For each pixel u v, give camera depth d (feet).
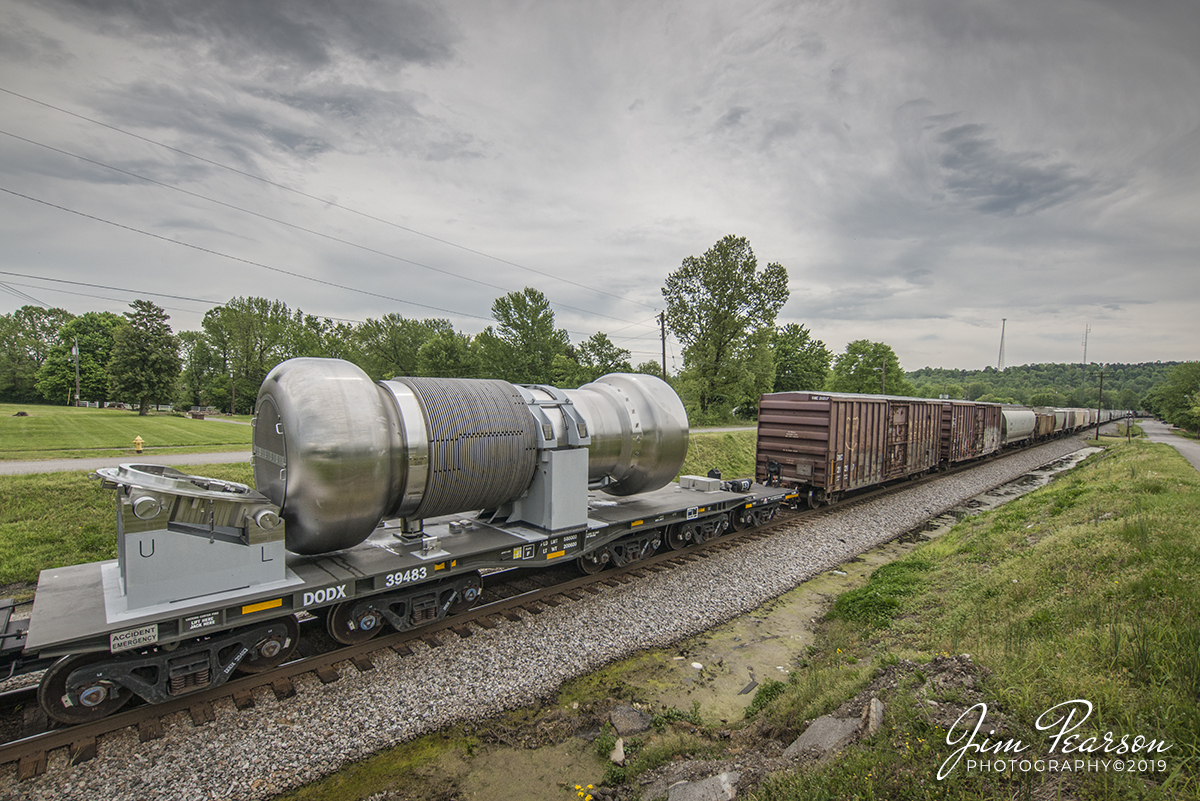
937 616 21.94
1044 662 14.03
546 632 21.98
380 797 13.52
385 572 18.92
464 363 155.63
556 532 23.97
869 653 19.72
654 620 23.84
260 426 19.85
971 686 13.51
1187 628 14.06
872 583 28.55
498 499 23.56
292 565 19.34
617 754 15.17
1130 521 25.43
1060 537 26.86
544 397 25.23
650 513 28.96
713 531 34.88
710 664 20.88
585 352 186.80
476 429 21.59
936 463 65.77
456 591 21.91
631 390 30.53
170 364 140.46
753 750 14.52
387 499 19.80
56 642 13.19
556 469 23.86
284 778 13.91
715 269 146.20
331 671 18.26
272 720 15.92
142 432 83.97
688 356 155.43
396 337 176.14
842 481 45.68
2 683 17.74
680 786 12.75
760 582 29.17
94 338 220.23
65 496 35.60
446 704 17.17
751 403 184.14
